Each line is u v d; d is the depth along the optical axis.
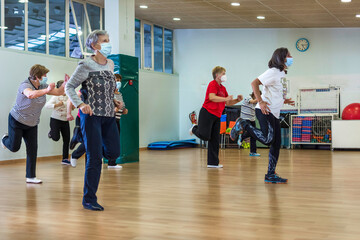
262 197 4.20
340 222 3.18
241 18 10.88
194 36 12.88
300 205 3.81
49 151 8.91
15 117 4.96
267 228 3.01
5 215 3.51
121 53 7.82
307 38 11.89
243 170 6.42
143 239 2.78
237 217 3.37
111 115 3.72
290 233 2.88
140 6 9.96
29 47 8.66
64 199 4.21
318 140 11.09
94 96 3.63
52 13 9.22
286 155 9.18
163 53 12.64
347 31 11.57
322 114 11.12
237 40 12.52
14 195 4.44
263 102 4.81
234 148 11.43
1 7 8.06
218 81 6.41
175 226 3.10
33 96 4.67
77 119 5.28
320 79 11.77
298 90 11.87
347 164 7.26
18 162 8.12
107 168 6.85
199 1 9.24
